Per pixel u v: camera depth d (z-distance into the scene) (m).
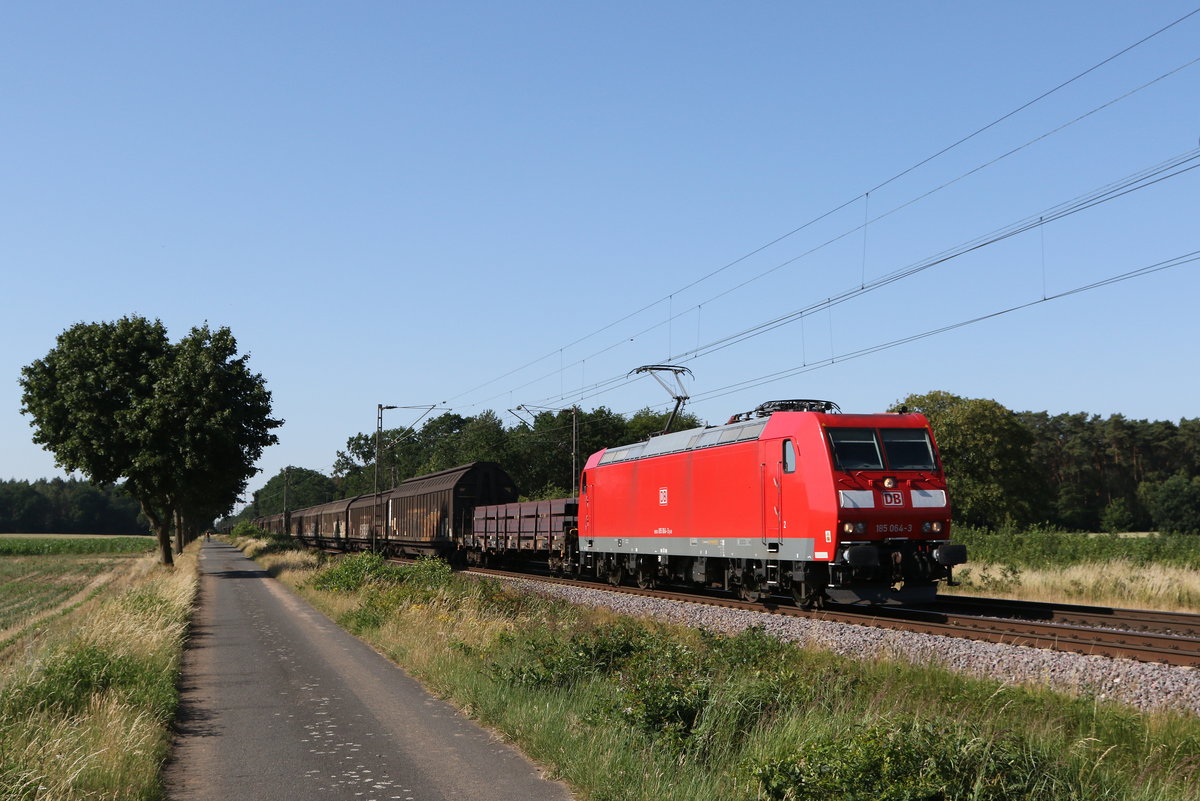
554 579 34.19
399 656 15.39
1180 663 12.85
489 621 18.05
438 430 130.12
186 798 8.05
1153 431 100.44
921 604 21.31
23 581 53.47
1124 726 9.11
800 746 7.52
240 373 42.62
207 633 19.66
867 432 20.30
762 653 12.66
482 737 10.09
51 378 42.41
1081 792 6.81
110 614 19.58
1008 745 7.03
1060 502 97.19
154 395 41.44
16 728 9.07
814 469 20.03
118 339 42.56
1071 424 104.75
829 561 19.48
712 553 24.03
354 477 140.88
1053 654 13.11
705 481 24.47
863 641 14.83
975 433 68.69
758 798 6.96
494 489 46.62
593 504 31.86
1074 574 25.22
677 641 13.81
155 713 10.84
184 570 40.84
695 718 8.98
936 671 11.91
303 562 44.97
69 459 41.56
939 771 6.53
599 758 8.27
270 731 10.50
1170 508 79.88
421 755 9.34
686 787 7.39
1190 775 7.79
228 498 50.75
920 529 19.91
